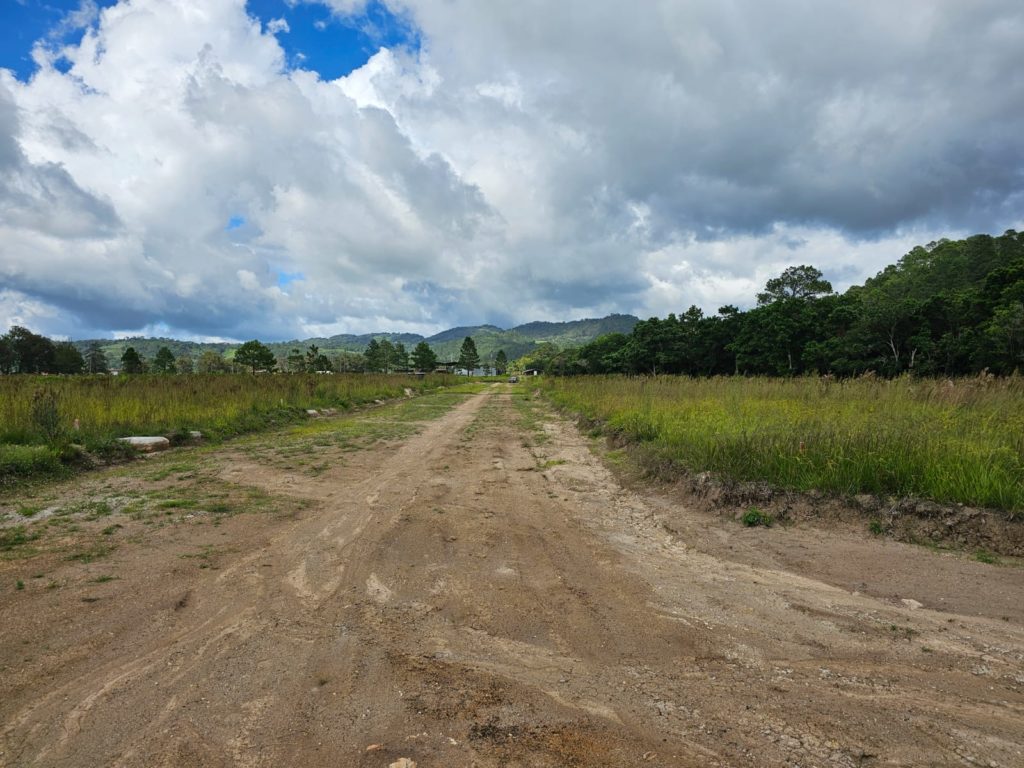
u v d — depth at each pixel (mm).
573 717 2961
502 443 13516
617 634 3973
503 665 3510
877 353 33500
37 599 4262
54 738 2711
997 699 3182
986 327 27797
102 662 3424
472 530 6434
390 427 16266
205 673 3328
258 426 14766
